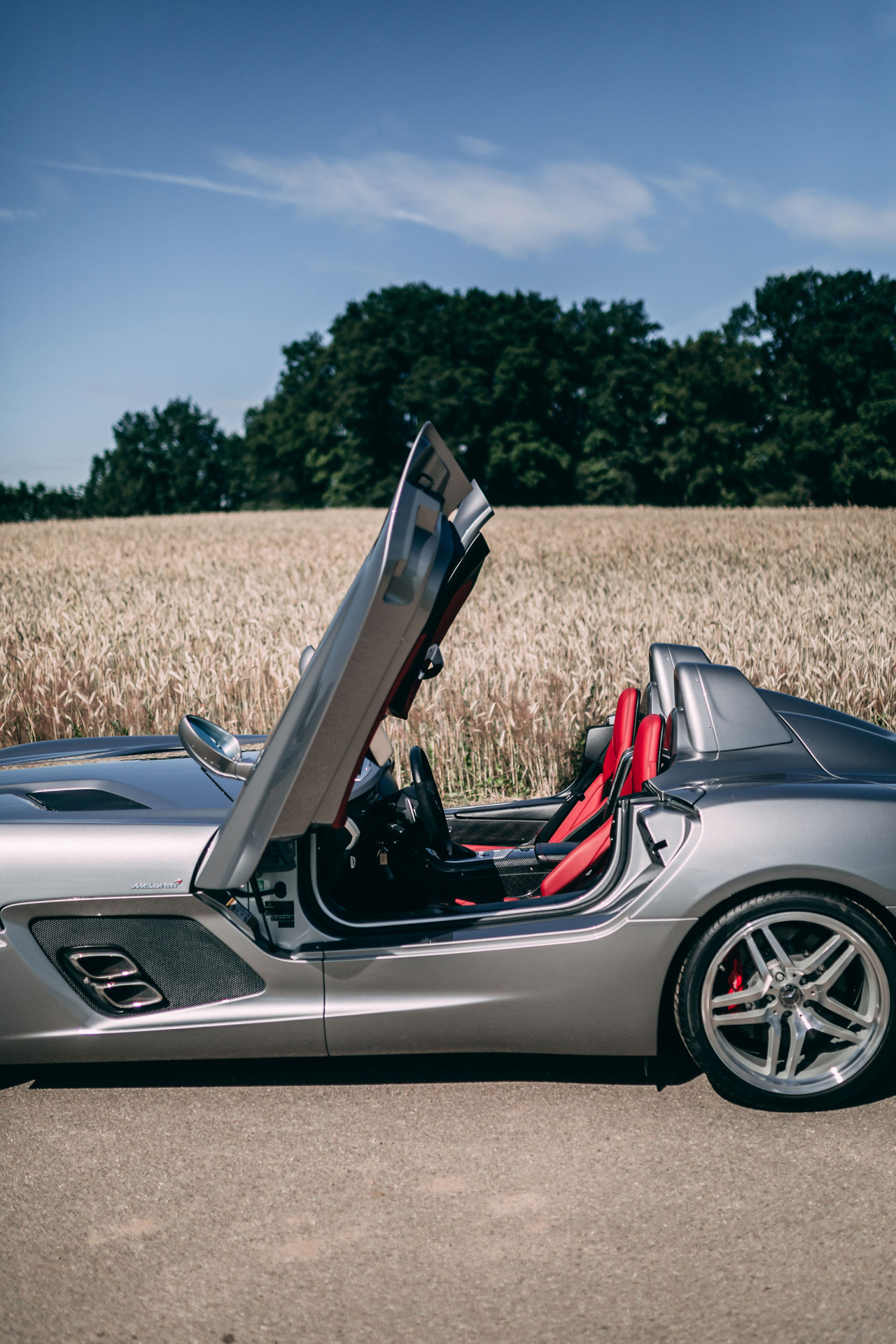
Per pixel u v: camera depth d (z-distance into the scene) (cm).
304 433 10044
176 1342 187
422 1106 272
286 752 237
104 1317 194
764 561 2167
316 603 1434
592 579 1797
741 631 1002
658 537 2927
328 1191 234
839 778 276
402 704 275
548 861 314
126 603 1472
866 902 257
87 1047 272
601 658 865
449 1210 225
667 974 264
